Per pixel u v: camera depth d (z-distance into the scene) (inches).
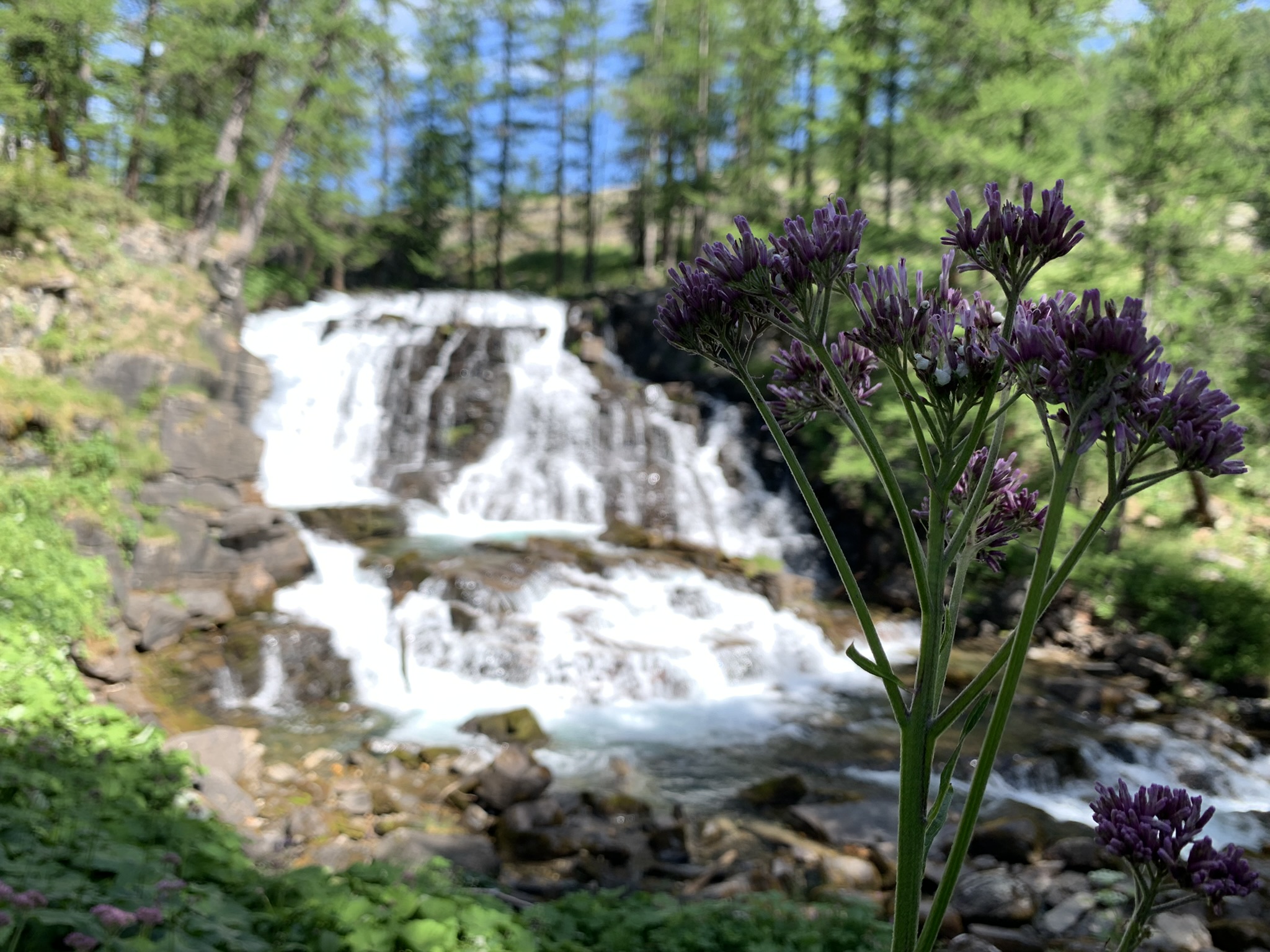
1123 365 47.2
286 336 854.5
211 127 862.5
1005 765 374.9
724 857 293.0
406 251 1451.8
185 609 426.6
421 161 1475.1
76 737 240.1
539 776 332.2
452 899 165.5
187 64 712.4
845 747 404.2
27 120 678.5
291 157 952.3
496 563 538.9
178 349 561.3
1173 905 51.4
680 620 526.6
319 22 737.6
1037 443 524.7
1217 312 625.3
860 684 498.6
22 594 351.3
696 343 62.1
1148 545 636.1
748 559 668.1
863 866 284.8
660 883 273.4
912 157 725.9
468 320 1014.4
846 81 837.8
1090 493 604.4
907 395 55.8
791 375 61.8
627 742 397.4
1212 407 46.7
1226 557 629.0
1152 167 611.8
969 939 232.2
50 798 178.4
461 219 1579.7
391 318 906.7
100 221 598.2
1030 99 605.9
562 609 508.4
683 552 617.0
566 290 1446.9
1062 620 585.6
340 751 361.1
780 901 215.2
